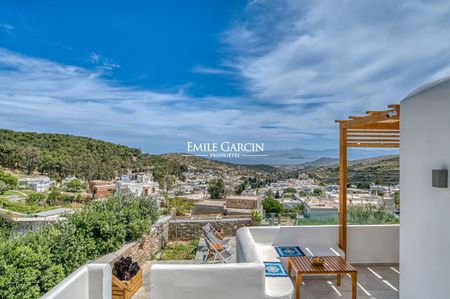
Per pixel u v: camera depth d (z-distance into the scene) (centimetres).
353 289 410
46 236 554
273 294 367
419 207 329
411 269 344
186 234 1249
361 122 479
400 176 371
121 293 541
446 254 285
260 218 1298
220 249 853
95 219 688
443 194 290
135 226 806
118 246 724
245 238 501
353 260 569
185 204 2302
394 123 511
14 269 434
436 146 302
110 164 3581
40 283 468
